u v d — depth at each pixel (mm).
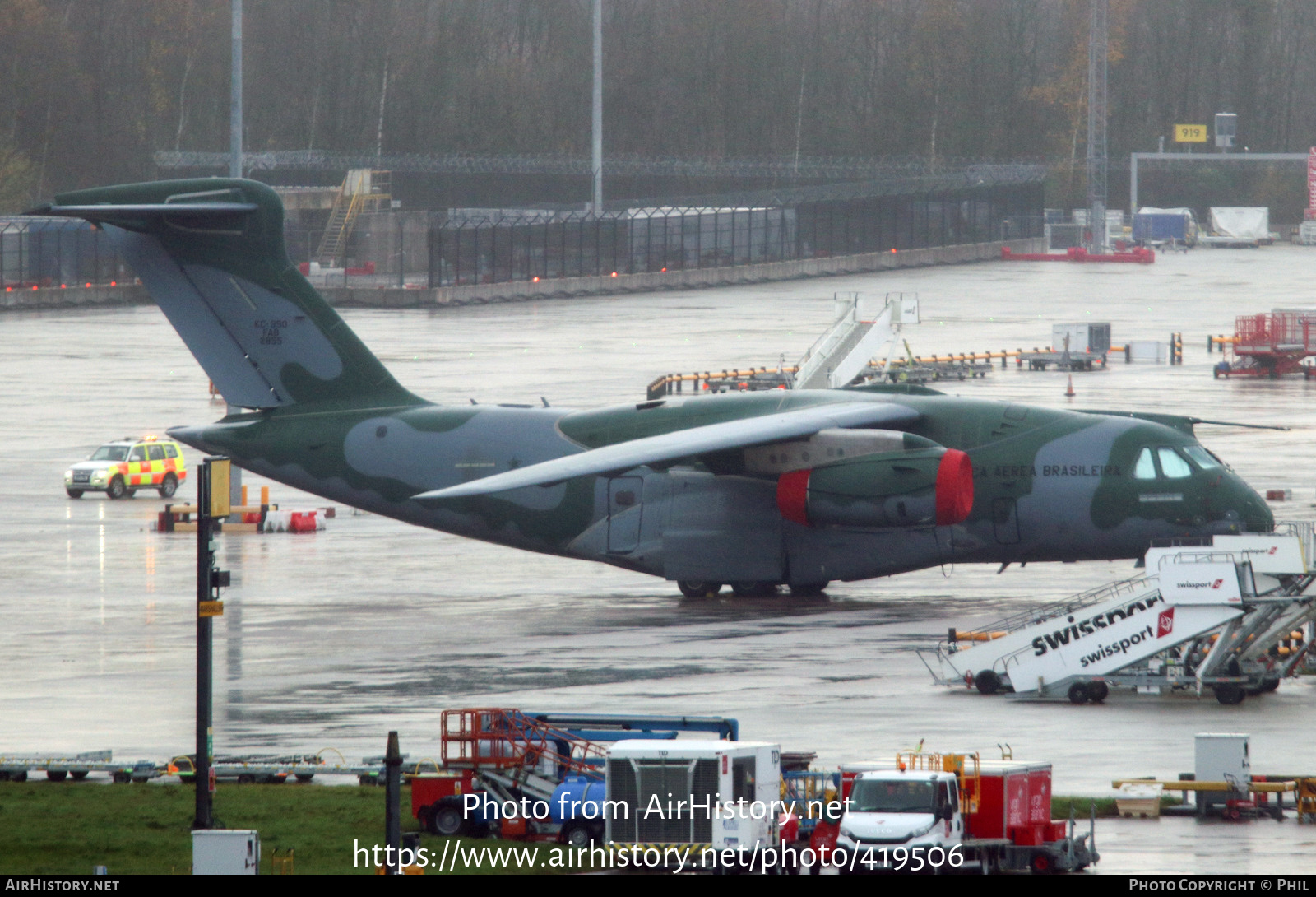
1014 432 146250
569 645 132750
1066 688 114062
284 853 79312
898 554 146250
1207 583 112125
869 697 112875
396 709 111500
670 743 79062
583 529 152625
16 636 139250
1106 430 145125
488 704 111625
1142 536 143000
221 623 144875
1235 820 85062
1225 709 111000
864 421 145500
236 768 94750
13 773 96500
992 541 145500
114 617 147250
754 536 148500
